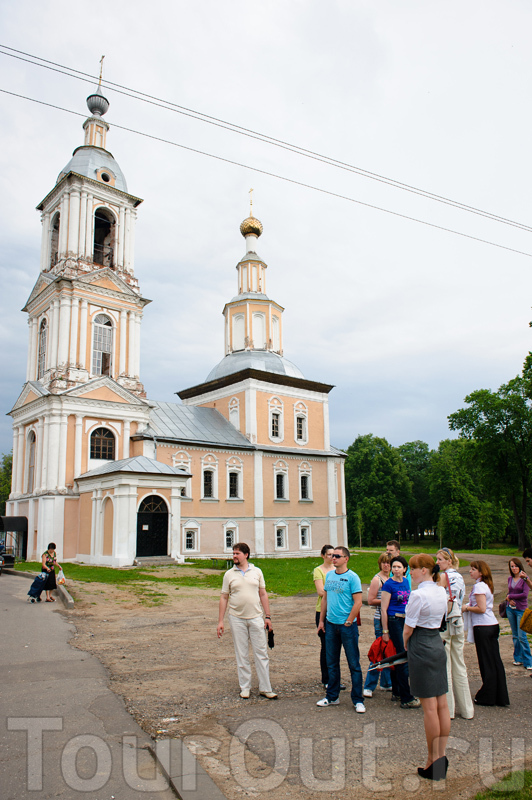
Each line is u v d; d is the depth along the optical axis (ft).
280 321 172.55
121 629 43.83
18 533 118.52
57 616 48.70
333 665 25.52
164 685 28.43
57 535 107.86
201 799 16.55
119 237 131.13
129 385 125.08
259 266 172.76
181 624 46.29
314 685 28.99
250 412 146.61
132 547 95.71
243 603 27.07
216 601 59.52
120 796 17.16
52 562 57.26
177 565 96.99
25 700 25.77
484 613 26.63
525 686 29.58
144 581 74.64
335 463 164.35
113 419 119.34
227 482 136.87
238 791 17.40
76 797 16.99
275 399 153.48
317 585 29.55
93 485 105.19
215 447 135.44
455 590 24.93
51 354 119.14
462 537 214.90
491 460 155.33
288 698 26.71
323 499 159.22
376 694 27.86
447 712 18.97
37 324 128.57
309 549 151.43
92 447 116.88
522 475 153.58
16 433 127.13
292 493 151.33
